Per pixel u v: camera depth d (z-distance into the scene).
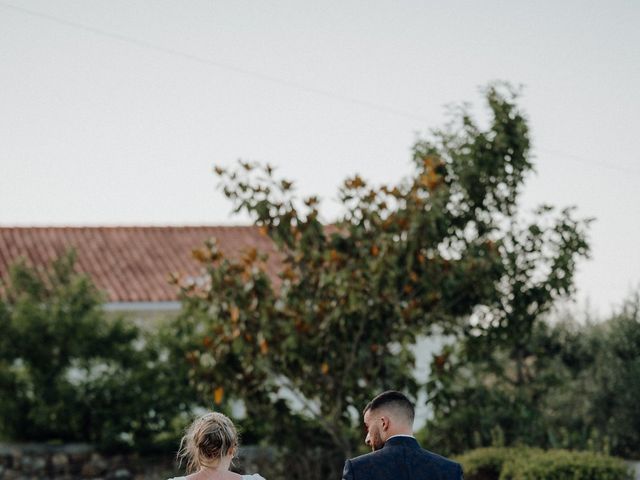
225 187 14.34
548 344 17.27
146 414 18.38
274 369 15.14
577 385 17.06
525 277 14.83
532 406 16.14
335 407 14.99
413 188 14.34
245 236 27.88
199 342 18.30
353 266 14.16
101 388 18.33
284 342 14.34
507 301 14.89
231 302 14.68
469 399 16.00
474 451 14.66
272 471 16.95
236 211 14.38
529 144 14.88
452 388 16.69
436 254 14.94
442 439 16.22
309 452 16.55
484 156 14.83
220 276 14.77
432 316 15.09
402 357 14.32
